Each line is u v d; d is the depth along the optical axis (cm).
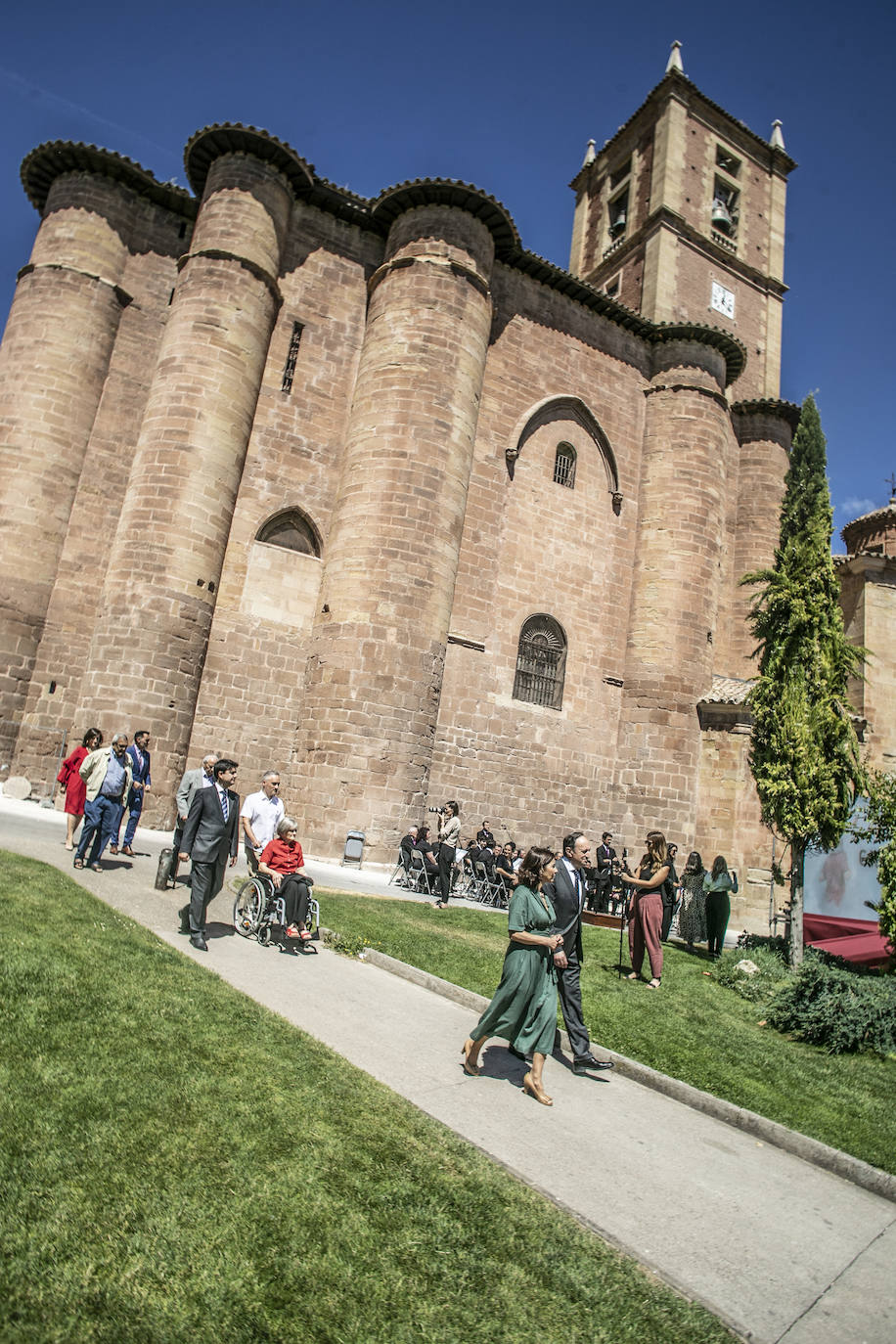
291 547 2070
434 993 888
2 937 702
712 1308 405
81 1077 504
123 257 2130
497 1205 460
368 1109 546
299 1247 392
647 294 3138
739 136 3572
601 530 2444
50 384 1962
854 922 1739
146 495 1845
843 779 1478
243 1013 671
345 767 1806
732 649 2650
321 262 2208
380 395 2025
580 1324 375
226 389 1927
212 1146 461
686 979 1169
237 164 2072
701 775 2305
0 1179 395
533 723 2214
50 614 1912
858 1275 462
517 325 2378
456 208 2158
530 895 675
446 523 1995
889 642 2795
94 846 1116
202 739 1872
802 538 1608
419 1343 347
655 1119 653
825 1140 655
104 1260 359
